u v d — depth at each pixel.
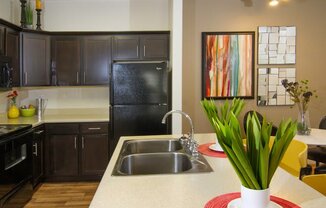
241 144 0.99
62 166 3.84
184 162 1.94
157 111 3.72
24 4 3.96
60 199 3.31
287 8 4.45
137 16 4.42
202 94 4.50
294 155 2.27
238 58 4.46
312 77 4.53
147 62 3.78
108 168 1.63
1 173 2.54
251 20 4.44
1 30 3.31
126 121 3.71
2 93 3.86
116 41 4.10
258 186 1.01
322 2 4.46
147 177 1.47
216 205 1.12
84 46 4.09
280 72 4.50
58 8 4.38
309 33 4.48
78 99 4.47
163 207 1.12
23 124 3.32
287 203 1.13
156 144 2.37
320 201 1.17
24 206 3.10
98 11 4.41
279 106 4.55
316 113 4.52
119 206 1.13
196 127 4.53
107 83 4.13
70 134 3.82
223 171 1.55
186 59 4.47
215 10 4.43
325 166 3.08
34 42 3.95
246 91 4.50
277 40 4.47
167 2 4.40
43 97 4.43
